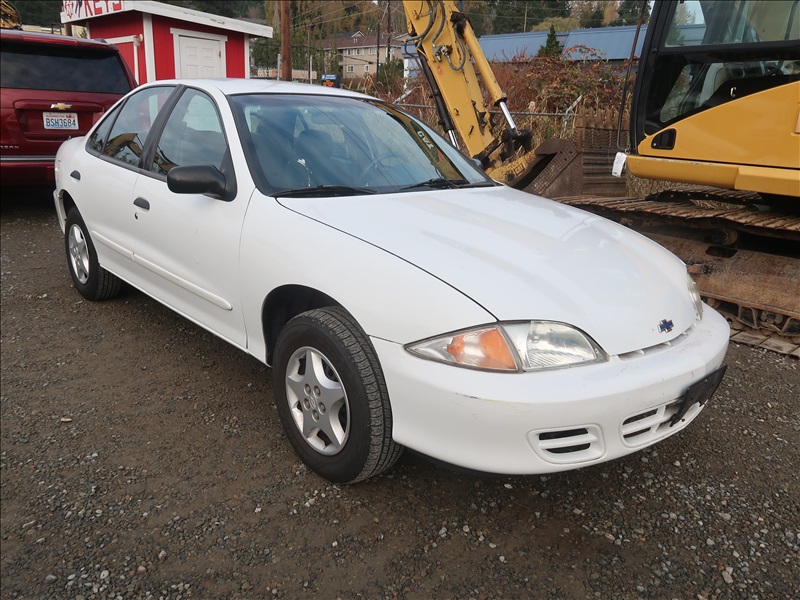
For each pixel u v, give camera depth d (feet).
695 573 7.31
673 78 16.19
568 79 38.42
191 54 45.24
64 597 6.76
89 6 45.11
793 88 13.60
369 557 7.39
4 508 8.13
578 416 6.71
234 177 9.84
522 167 23.25
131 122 13.50
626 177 25.62
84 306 15.21
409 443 7.30
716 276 16.42
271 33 48.83
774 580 7.25
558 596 6.91
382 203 9.40
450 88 22.54
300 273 8.33
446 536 7.76
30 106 22.27
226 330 10.18
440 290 7.13
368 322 7.48
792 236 14.32
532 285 7.31
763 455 9.81
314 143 10.56
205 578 7.04
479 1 213.87
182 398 10.96
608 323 7.25
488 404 6.64
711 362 7.79
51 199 28.58
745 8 14.75
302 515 8.06
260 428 10.06
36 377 11.59
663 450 9.84
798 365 13.48
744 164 14.69
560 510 8.33
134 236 12.32
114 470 8.93
